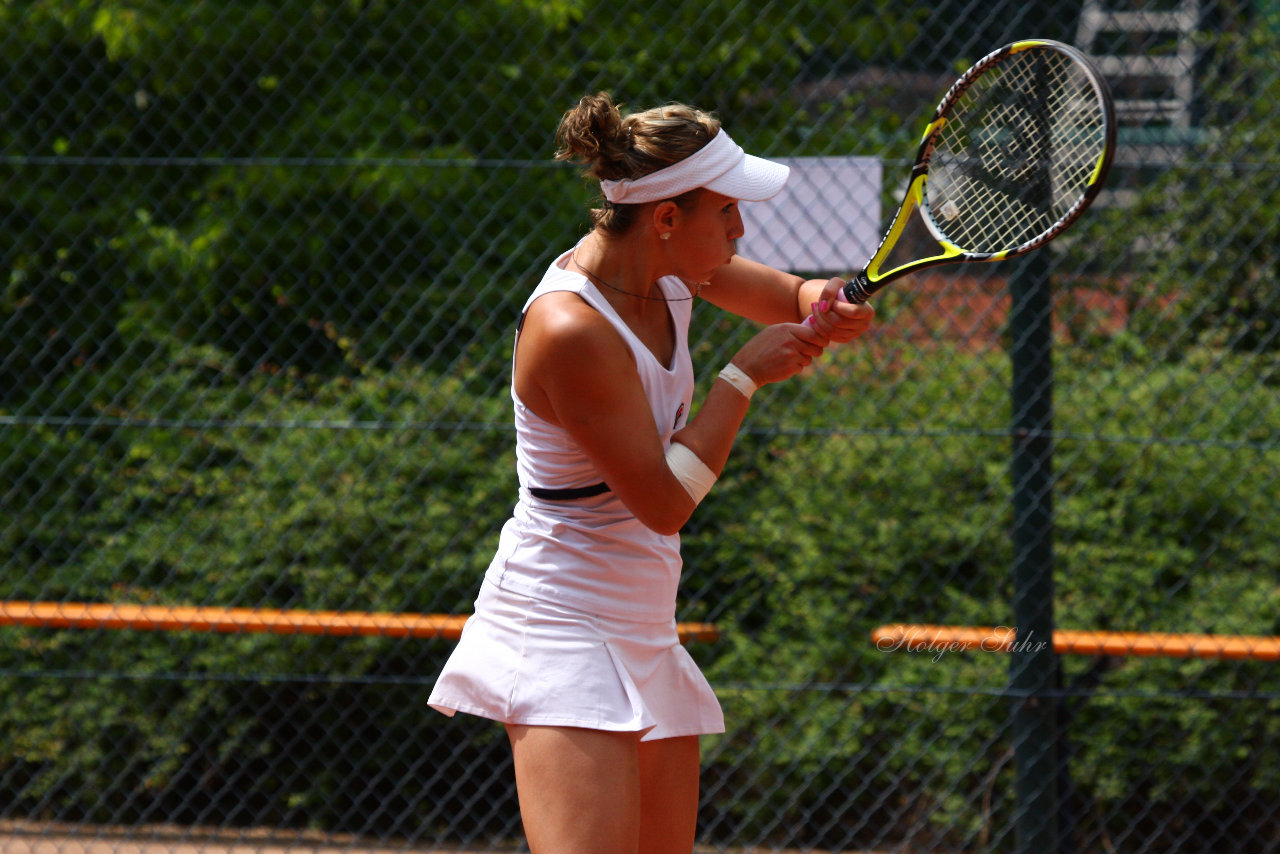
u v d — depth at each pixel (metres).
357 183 16.98
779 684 13.70
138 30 17.20
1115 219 15.77
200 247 17.25
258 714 15.23
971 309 14.86
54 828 15.05
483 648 6.86
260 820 15.51
